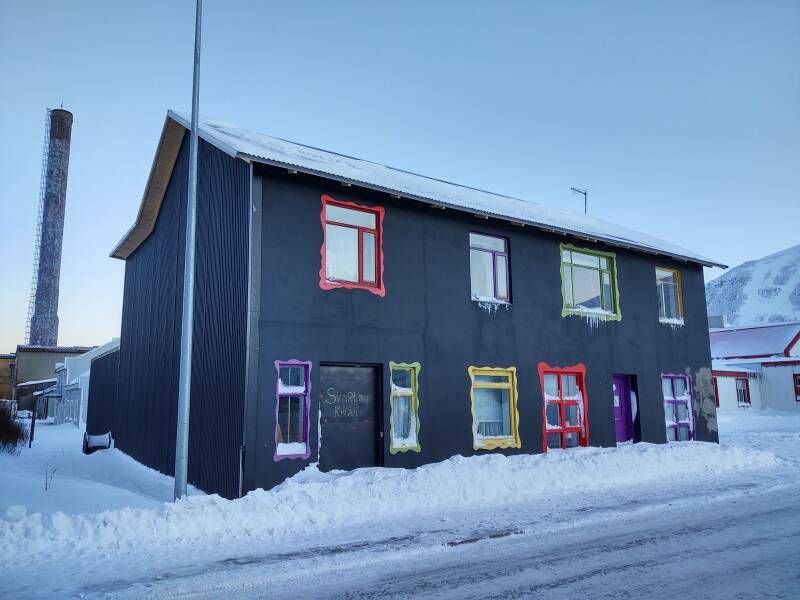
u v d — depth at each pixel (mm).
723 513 9102
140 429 17438
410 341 12820
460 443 13242
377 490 9516
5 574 6234
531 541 7551
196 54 10305
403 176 16250
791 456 16453
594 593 5539
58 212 66125
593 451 13680
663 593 5500
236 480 10391
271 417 10719
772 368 39344
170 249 16062
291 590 5770
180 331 14398
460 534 7777
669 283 19281
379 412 12266
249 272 10836
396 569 6422
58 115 67000
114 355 22219
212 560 6711
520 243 15398
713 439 19016
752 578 5910
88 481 12281
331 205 12289
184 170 15297
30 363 56250
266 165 11203
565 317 15914
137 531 7547
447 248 13828
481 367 13914
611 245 17312
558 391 15562
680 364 18578
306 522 8414
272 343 10914
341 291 11969
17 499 9133
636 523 8492
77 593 5672
